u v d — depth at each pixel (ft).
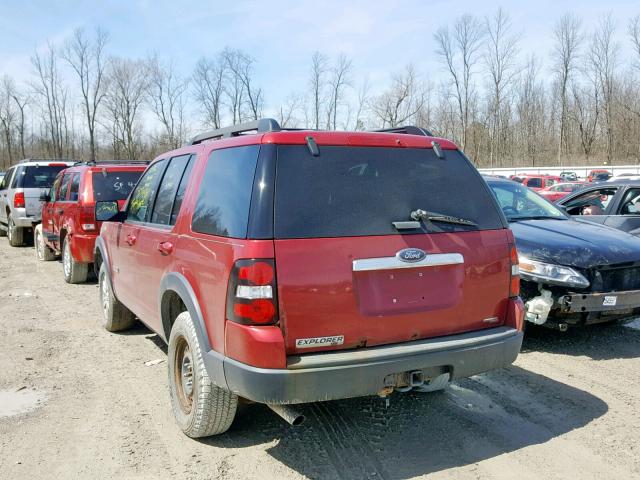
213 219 11.11
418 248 10.70
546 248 17.56
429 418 13.32
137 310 16.21
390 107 166.61
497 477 10.73
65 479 10.71
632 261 17.13
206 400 11.27
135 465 11.18
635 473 10.85
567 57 195.72
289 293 9.70
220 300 10.28
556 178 106.93
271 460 11.37
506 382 15.58
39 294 27.66
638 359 17.43
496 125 202.39
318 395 9.70
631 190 25.53
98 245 20.59
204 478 10.70
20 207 42.98
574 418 13.30
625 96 188.55
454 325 11.19
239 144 11.18
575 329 20.70
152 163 17.10
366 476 10.79
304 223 9.96
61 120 199.00
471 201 11.76
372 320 10.31
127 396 14.70
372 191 10.71
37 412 13.71
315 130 11.16
